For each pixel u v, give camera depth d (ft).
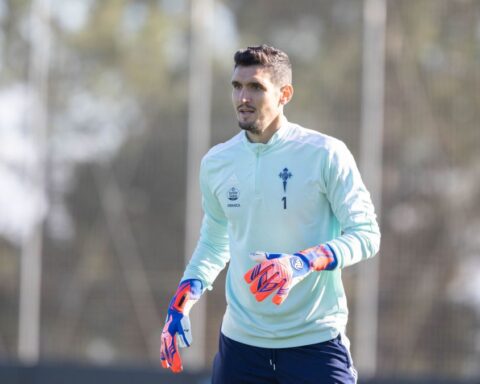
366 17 128.47
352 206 41.47
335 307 43.50
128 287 130.00
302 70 130.00
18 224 133.69
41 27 138.31
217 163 44.27
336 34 129.70
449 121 126.52
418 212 125.59
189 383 105.50
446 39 127.65
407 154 126.31
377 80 127.03
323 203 42.60
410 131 126.41
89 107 136.56
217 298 125.80
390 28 127.85
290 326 43.01
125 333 128.98
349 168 41.98
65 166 134.92
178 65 136.46
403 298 123.03
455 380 99.35
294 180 42.24
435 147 126.72
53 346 130.21
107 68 137.80
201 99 130.62
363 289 123.13
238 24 133.69
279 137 42.83
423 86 126.82
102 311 130.11
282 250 42.70
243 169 43.34
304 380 42.96
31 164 135.03
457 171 126.11
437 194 125.80
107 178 133.59
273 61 42.24
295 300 42.83
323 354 43.01
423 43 127.24
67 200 134.00
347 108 127.44
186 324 45.37
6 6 138.62
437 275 124.16
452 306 123.13
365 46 127.85
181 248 129.70
